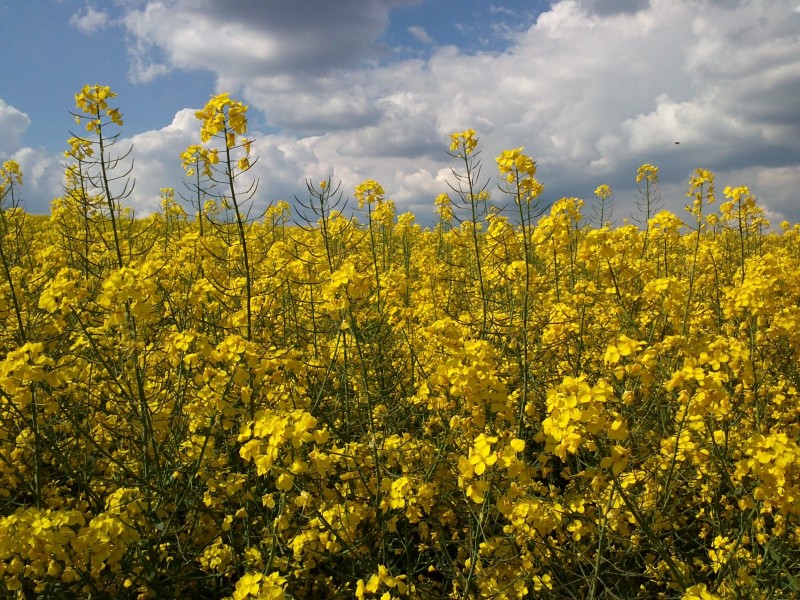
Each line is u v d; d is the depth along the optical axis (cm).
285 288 123
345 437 97
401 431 105
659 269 154
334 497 80
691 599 55
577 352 105
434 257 189
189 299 104
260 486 81
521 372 99
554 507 71
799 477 67
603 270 113
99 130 96
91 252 145
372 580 62
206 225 185
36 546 60
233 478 80
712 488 83
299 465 66
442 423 95
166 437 88
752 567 77
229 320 105
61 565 64
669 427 89
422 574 88
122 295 74
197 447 83
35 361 71
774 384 102
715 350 74
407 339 108
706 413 71
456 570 72
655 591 81
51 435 86
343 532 75
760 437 67
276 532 73
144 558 71
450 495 80
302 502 69
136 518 72
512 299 118
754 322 106
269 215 219
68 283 77
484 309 103
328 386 107
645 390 90
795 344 103
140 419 79
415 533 89
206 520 83
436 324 97
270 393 86
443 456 83
